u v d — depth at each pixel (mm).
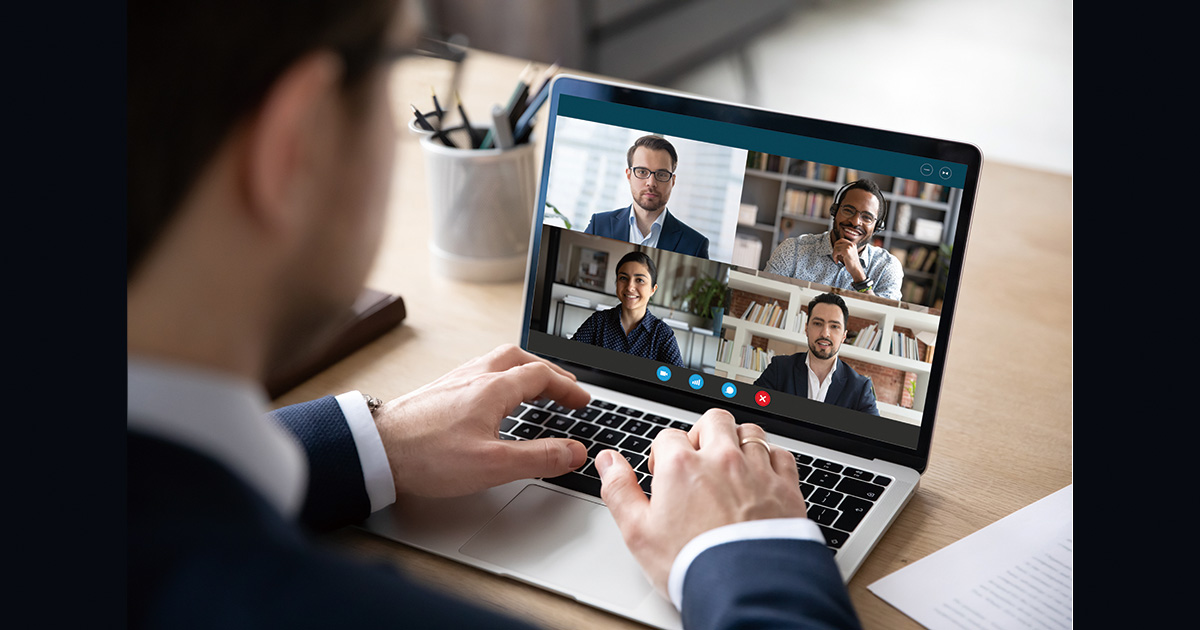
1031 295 1067
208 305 330
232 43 298
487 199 1052
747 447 672
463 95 1461
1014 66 3887
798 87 3830
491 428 726
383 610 315
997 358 958
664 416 831
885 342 780
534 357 846
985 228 1207
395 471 690
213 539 306
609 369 876
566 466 729
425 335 987
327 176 333
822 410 798
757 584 523
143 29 295
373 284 1079
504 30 4004
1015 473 783
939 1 4441
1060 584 640
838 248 793
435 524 688
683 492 624
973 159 751
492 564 646
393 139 361
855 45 4125
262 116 307
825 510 708
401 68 356
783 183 812
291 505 397
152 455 318
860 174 786
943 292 761
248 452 354
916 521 720
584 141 878
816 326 801
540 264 899
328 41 310
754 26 4289
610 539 673
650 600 614
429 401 734
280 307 356
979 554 673
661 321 854
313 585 310
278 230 327
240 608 296
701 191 835
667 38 4195
